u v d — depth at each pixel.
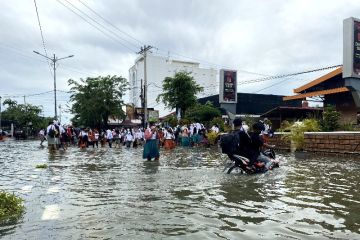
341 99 27.19
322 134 15.55
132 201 5.94
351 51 18.53
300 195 6.31
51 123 21.97
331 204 5.61
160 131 25.42
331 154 15.11
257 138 9.52
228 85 32.59
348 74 18.62
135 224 4.57
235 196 6.26
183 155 16.64
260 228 4.39
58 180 8.57
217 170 10.13
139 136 28.81
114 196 6.38
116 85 47.06
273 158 10.52
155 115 49.69
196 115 35.81
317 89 29.28
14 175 9.78
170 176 8.86
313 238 4.00
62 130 24.11
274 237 4.05
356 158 13.39
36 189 7.29
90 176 9.21
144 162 13.23
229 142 9.44
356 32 18.64
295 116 31.92
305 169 9.96
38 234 4.18
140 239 3.99
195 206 5.53
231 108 32.72
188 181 7.98
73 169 11.00
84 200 6.08
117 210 5.32
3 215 4.94
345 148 14.54
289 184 7.46
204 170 10.16
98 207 5.53
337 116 17.20
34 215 5.06
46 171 10.56
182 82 37.19
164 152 19.20
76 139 32.88
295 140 16.66
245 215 4.98
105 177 8.95
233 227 4.43
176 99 37.31
